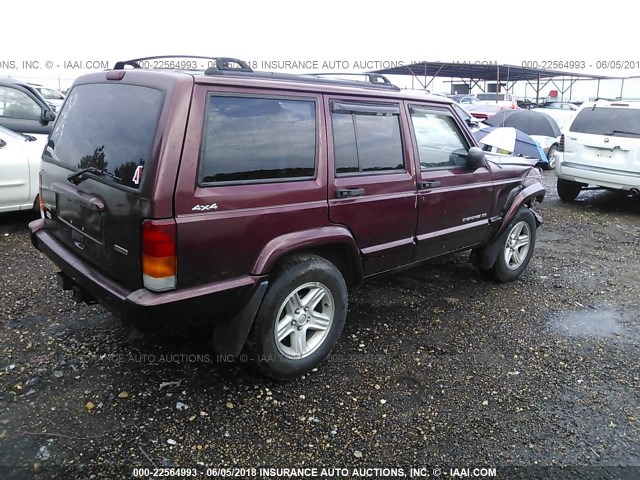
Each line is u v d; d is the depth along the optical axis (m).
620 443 2.89
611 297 5.05
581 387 3.42
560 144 9.58
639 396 3.35
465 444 2.83
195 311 2.81
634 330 4.32
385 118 3.77
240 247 2.92
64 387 3.14
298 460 2.67
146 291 2.68
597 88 42.12
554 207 9.52
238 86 2.90
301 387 3.29
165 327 2.77
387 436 2.87
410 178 3.91
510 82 40.12
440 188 4.18
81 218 3.11
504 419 3.06
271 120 3.06
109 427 2.82
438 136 4.29
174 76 2.73
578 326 4.36
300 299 3.29
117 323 3.95
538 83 35.16
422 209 4.03
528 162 5.57
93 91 3.26
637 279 5.59
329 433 2.88
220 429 2.86
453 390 3.33
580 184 9.85
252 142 2.96
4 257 5.28
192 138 2.68
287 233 3.13
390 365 3.60
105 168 2.91
